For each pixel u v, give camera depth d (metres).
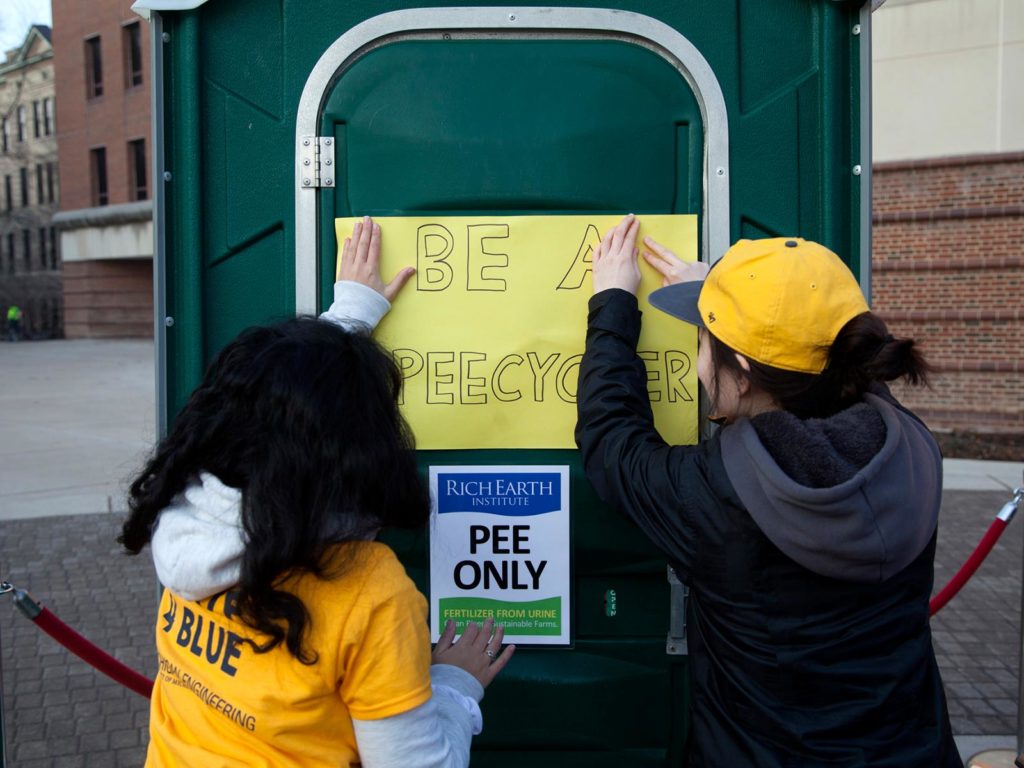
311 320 1.32
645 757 2.02
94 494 7.68
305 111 1.95
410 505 1.29
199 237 1.98
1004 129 9.71
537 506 1.96
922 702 1.42
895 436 1.36
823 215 1.97
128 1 28.91
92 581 5.55
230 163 1.98
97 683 4.21
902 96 10.12
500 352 1.94
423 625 1.26
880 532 1.31
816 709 1.38
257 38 1.97
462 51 1.95
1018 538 6.42
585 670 2.00
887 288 10.43
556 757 2.03
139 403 13.14
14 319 32.81
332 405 1.20
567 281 1.94
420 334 1.95
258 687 1.21
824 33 1.95
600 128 1.94
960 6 9.72
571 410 1.95
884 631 1.38
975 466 8.91
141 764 3.52
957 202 10.00
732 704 1.44
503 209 1.95
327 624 1.20
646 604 2.00
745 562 1.38
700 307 1.52
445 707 1.35
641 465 1.52
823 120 1.96
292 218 1.98
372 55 1.96
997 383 10.00
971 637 4.72
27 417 11.80
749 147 1.96
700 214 1.97
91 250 31.84
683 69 1.95
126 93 29.72
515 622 1.98
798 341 1.38
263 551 1.14
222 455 1.20
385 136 1.95
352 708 1.22
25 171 37.53
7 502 7.44
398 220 1.94
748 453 1.38
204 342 2.00
